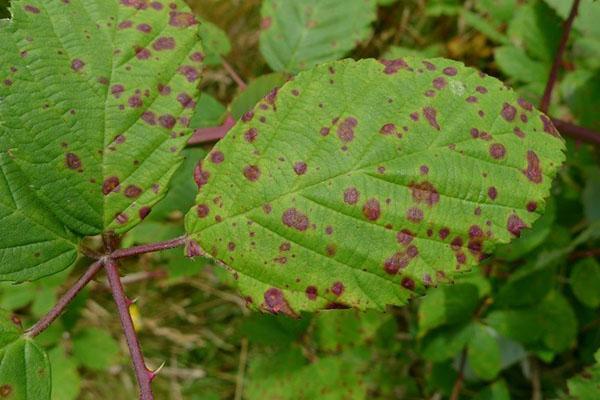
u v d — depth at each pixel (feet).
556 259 1.08
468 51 1.38
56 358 1.28
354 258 0.67
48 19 0.68
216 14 1.43
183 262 1.11
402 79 0.68
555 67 0.91
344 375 1.13
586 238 1.08
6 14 0.78
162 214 1.10
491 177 0.67
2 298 1.28
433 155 0.67
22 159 0.67
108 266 0.68
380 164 0.67
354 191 0.67
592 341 1.24
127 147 0.69
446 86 0.68
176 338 1.53
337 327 1.12
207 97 0.96
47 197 0.67
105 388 1.52
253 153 0.68
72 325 1.31
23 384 0.65
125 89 0.69
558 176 1.18
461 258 0.67
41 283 1.29
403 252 0.67
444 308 1.06
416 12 1.44
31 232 0.67
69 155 0.68
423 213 0.67
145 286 1.52
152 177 0.69
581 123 1.09
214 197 0.68
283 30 0.98
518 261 1.08
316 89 0.68
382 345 1.13
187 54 0.70
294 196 0.67
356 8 0.98
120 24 0.70
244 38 1.46
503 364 1.12
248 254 0.67
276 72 0.96
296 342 1.14
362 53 1.47
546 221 1.02
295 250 0.67
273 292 0.67
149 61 0.70
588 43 1.10
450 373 1.17
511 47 1.15
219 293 1.52
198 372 1.50
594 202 1.10
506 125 0.67
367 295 0.67
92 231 0.68
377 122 0.67
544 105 0.92
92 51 0.69
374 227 0.67
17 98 0.67
